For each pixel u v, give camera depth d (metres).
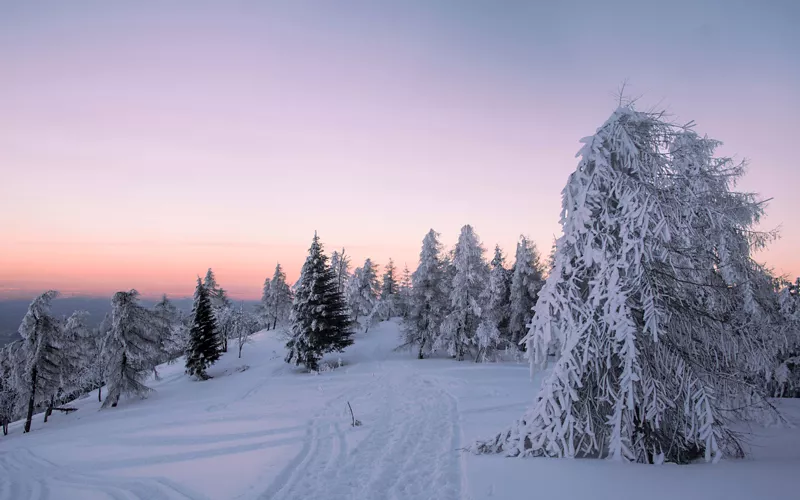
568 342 8.44
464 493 7.59
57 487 11.99
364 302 65.81
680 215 8.12
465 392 21.00
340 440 13.13
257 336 65.06
